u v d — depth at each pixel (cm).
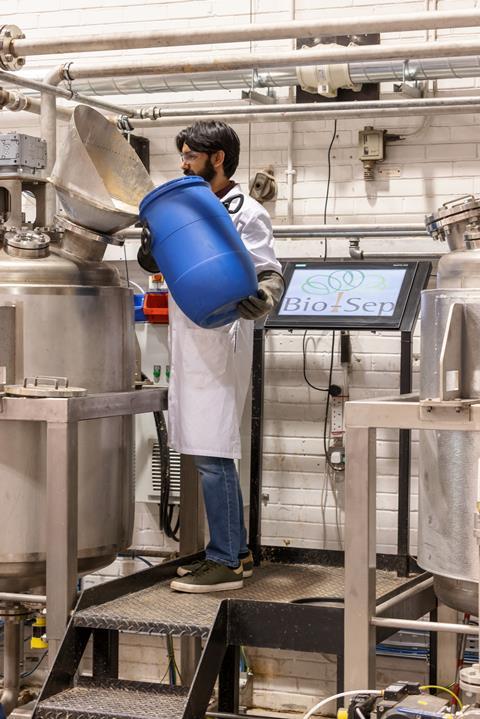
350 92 404
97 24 447
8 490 295
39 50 303
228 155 316
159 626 288
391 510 409
